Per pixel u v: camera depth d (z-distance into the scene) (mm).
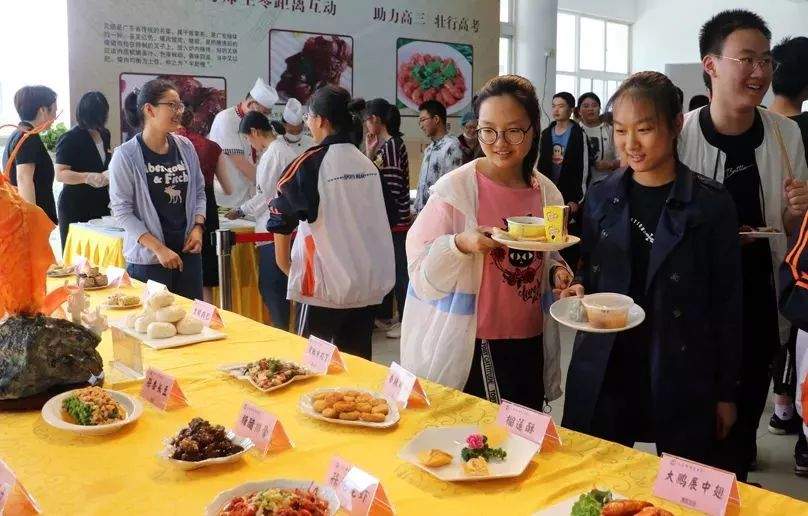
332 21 6223
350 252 2695
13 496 1147
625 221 1775
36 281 1643
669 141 1698
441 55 6934
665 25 12305
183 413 1590
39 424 1534
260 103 4953
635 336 1766
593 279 1843
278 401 1659
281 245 2900
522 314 1911
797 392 1919
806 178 2217
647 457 1359
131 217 2939
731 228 1713
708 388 1721
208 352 2012
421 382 1752
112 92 5199
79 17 5027
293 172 2635
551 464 1338
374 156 4617
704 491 1178
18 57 5402
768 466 3066
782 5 11250
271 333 2201
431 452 1333
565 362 4297
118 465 1339
